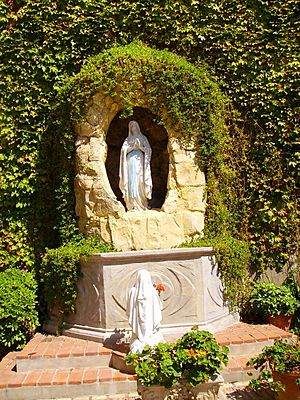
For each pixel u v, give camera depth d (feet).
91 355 22.31
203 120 27.17
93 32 31.71
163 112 26.84
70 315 26.08
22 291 26.48
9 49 31.17
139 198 27.55
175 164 26.76
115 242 26.16
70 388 20.57
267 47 31.32
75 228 27.81
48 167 30.81
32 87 31.17
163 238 26.18
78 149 27.37
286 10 31.68
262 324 27.14
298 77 31.24
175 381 16.80
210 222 27.58
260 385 19.83
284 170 31.04
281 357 18.16
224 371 21.43
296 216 30.81
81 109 27.04
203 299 24.80
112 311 24.18
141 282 20.95
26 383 20.61
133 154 27.73
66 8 31.65
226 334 24.61
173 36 31.58
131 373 21.07
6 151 30.86
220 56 31.58
